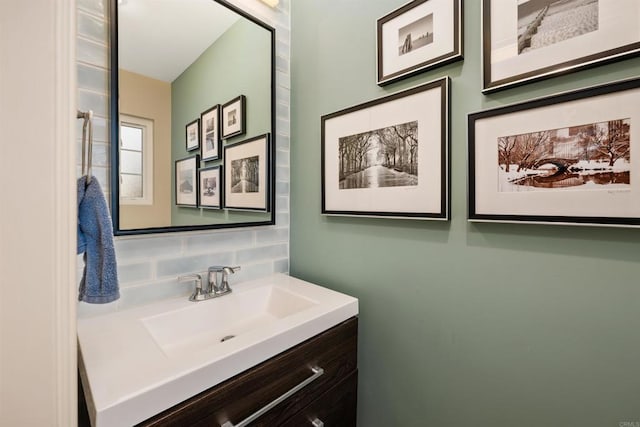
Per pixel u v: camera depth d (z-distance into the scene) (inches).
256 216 48.4
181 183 39.3
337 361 35.6
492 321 30.8
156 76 36.5
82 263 31.1
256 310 43.6
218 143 42.8
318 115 48.3
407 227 37.7
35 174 17.6
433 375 35.7
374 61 40.3
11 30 16.9
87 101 31.7
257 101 47.8
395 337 39.3
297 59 51.9
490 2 29.4
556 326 26.9
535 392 28.3
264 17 48.6
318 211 49.1
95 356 24.2
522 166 27.8
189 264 40.8
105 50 32.8
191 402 22.0
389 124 38.1
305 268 51.7
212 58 41.9
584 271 25.4
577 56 24.7
